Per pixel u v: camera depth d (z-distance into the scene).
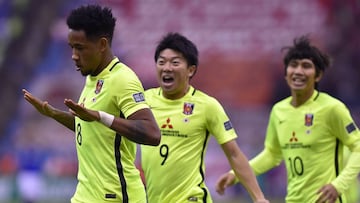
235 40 113.44
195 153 29.47
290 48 33.84
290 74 33.41
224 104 106.44
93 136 23.47
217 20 115.19
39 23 111.94
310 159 32.72
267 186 85.81
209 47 112.81
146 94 30.58
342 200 32.59
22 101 106.12
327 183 32.47
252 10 114.44
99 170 23.48
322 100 32.97
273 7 114.00
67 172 89.69
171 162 29.22
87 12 22.94
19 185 77.69
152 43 113.19
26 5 113.75
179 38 29.94
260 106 105.62
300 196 32.94
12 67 108.25
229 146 29.61
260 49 111.81
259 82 108.00
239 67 109.81
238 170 29.66
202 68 110.38
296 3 113.75
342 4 111.81
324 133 32.69
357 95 105.06
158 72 29.95
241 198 85.19
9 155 89.12
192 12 115.62
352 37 109.75
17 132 102.06
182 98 29.83
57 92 107.69
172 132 29.42
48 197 79.94
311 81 33.12
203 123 29.58
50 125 100.62
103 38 23.19
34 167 89.31
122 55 112.44
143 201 24.09
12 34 112.69
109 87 23.17
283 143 33.59
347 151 36.16
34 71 109.25
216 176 88.62
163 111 29.75
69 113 24.38
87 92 23.88
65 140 98.62
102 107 23.25
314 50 33.22
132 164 24.00
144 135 22.52
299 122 33.03
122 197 23.50
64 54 110.12
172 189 29.22
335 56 108.50
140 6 115.56
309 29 112.25
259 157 34.81
